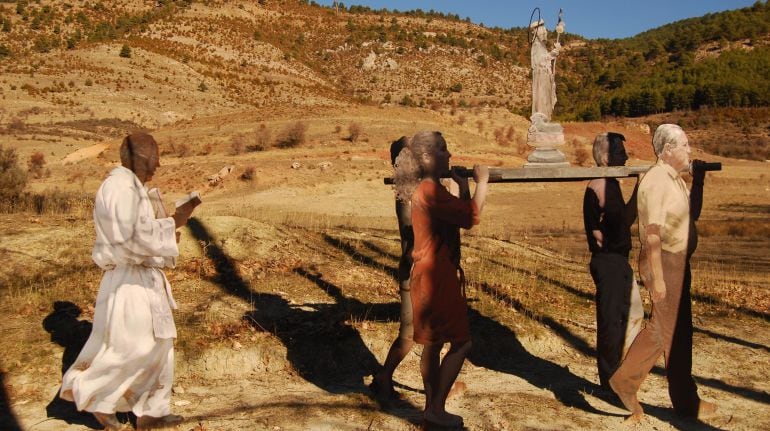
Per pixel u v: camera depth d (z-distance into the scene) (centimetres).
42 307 578
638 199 447
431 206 416
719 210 3275
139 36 14912
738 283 988
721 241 1908
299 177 3691
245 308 623
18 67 9888
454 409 480
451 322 420
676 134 444
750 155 8219
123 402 402
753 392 548
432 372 430
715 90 13262
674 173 445
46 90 8581
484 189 417
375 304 672
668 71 17662
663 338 450
